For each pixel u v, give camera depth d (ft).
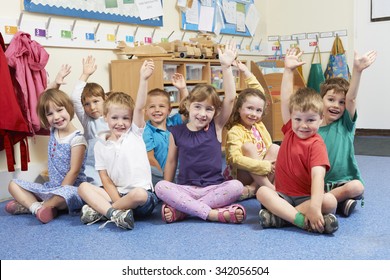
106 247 4.50
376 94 12.59
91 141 6.73
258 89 6.75
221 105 5.76
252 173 6.09
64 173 6.13
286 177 5.17
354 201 5.27
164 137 6.71
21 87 6.49
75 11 7.70
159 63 7.98
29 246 4.59
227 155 6.36
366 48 12.52
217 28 11.37
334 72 12.48
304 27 13.16
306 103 4.91
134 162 5.52
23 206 5.86
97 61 8.25
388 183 7.07
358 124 12.96
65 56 7.66
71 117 6.20
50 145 6.18
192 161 5.65
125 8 8.64
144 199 5.18
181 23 10.14
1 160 6.86
